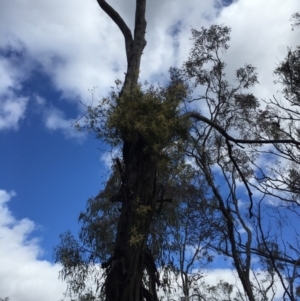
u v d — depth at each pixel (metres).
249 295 11.11
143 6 7.11
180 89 6.21
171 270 10.90
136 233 5.33
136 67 6.59
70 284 13.92
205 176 12.55
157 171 6.01
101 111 6.17
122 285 5.20
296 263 11.40
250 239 11.98
